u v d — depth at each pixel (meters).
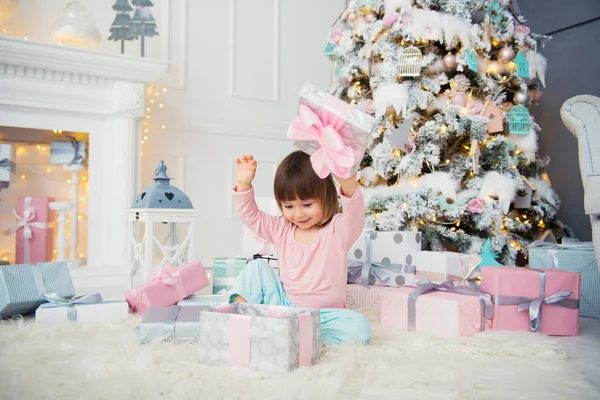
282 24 3.76
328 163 1.20
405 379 1.03
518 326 1.58
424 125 2.31
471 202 2.23
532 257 2.11
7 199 2.68
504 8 2.59
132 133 2.88
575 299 1.56
